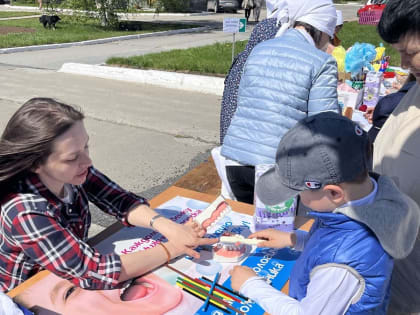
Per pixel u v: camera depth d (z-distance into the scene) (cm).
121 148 493
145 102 698
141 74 839
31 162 129
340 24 382
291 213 166
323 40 213
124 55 1123
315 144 97
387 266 105
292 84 193
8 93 727
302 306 106
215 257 153
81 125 135
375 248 102
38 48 1206
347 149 96
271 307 115
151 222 160
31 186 136
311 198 104
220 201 165
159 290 137
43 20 1570
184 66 902
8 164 128
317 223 119
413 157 137
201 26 1802
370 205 102
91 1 1609
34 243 130
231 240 151
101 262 135
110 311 127
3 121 575
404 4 117
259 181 116
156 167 444
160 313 127
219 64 912
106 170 434
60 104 136
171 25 1806
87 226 166
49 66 977
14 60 1039
